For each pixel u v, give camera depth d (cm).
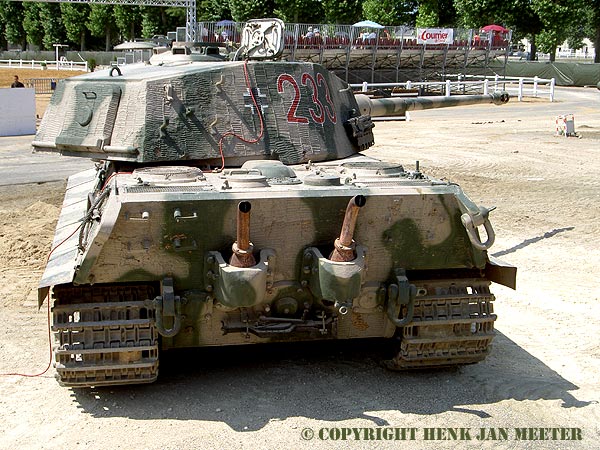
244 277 753
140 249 761
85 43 10219
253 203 766
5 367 933
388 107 1464
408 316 830
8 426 784
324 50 4397
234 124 1006
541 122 3628
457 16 6994
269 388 881
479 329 873
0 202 1869
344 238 764
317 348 1006
